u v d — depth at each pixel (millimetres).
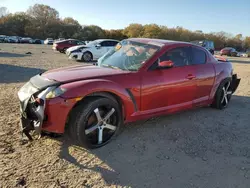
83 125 3178
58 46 21938
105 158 3168
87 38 71500
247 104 6059
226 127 4457
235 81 5816
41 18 76562
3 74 8609
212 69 4910
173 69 4148
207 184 2783
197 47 4770
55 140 3506
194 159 3299
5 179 2615
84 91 3121
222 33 79000
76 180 2697
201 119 4773
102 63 4336
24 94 3281
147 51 4109
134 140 3709
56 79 3291
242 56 39094
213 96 5156
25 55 17922
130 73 3695
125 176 2832
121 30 80375
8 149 3207
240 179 2908
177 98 4266
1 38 47938
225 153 3510
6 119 4129
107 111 3430
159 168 3037
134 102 3682
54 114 3029
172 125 4371
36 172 2777
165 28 77375
